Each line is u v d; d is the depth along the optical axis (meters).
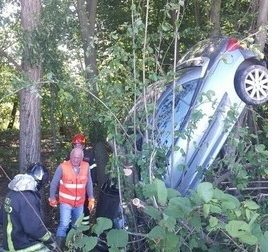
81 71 8.11
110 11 13.27
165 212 3.46
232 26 11.45
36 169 5.75
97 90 5.62
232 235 3.21
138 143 5.42
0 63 9.55
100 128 9.38
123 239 3.68
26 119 8.78
